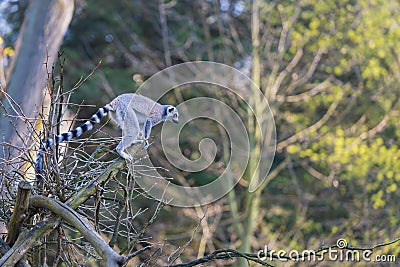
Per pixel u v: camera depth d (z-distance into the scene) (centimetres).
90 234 561
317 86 1741
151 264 754
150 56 2031
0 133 901
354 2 1841
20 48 1034
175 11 2070
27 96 992
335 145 1658
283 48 1712
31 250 649
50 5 1053
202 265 777
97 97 1859
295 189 1886
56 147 641
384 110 1816
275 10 1772
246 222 1598
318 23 1698
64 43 2111
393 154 1642
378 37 1730
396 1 1783
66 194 652
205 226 1533
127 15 2125
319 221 1816
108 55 2086
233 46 1861
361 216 1684
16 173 684
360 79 1788
